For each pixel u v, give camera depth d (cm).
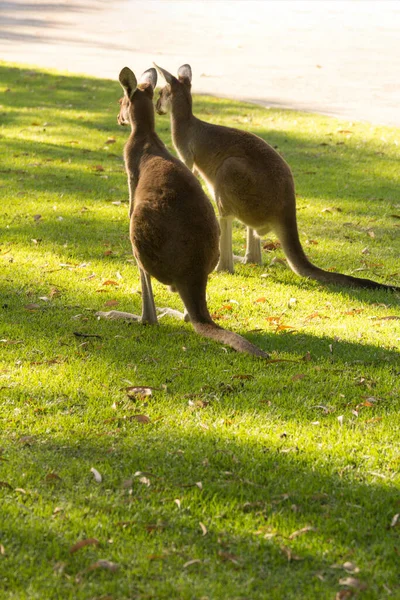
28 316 679
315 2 3353
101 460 462
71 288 747
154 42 2352
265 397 543
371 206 1036
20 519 406
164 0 3300
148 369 581
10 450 470
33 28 2569
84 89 1739
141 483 440
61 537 393
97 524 402
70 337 636
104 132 1398
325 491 437
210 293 736
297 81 1852
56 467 454
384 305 716
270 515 414
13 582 362
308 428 501
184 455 466
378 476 451
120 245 874
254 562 379
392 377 575
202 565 375
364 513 418
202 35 2492
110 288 751
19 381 559
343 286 764
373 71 1970
